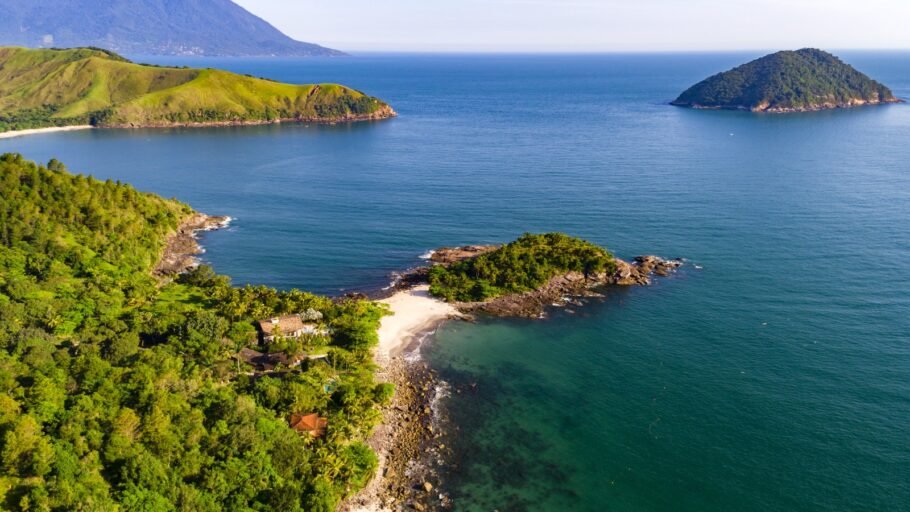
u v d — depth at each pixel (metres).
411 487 81.44
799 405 94.00
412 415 96.81
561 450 88.62
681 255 156.50
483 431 93.06
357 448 85.69
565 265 145.25
